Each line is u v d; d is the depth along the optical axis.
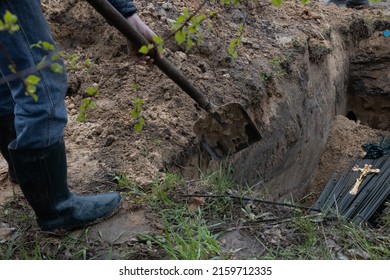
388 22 7.12
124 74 4.39
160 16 4.84
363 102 7.14
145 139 3.85
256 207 3.41
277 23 5.80
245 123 3.54
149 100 4.20
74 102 4.26
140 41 3.02
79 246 2.99
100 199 3.13
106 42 4.60
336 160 6.20
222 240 3.09
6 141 3.21
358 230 3.32
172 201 3.32
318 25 6.17
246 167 4.47
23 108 2.65
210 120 3.51
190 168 3.97
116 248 2.98
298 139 5.32
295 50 5.42
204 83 4.50
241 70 4.81
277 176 5.08
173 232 3.07
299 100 5.31
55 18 4.75
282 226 3.24
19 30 2.53
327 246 3.10
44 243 3.01
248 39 5.30
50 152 2.77
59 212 2.96
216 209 3.32
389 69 6.98
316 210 3.47
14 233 3.10
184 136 4.01
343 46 6.75
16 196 3.35
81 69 4.45
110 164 3.62
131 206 3.24
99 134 3.92
